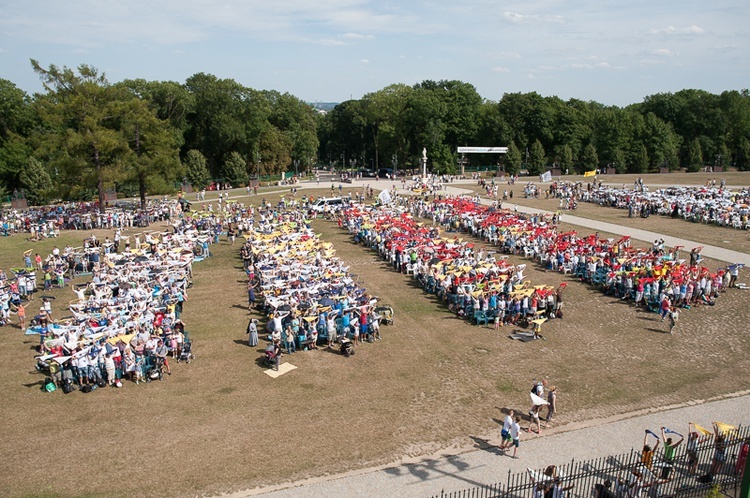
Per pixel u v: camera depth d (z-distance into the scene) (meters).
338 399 28.73
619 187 109.50
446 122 157.75
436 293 46.69
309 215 82.19
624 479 21.59
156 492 21.45
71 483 21.95
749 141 152.88
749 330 37.97
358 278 51.12
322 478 22.38
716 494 19.75
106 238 63.53
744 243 62.22
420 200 88.75
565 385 30.30
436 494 21.34
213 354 34.28
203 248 59.50
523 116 157.75
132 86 130.25
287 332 34.41
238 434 25.48
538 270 53.44
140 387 30.11
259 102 148.00
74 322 37.09
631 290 44.28
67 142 76.06
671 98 168.38
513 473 22.64
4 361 33.44
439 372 31.88
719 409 27.72
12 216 77.31
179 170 90.94
